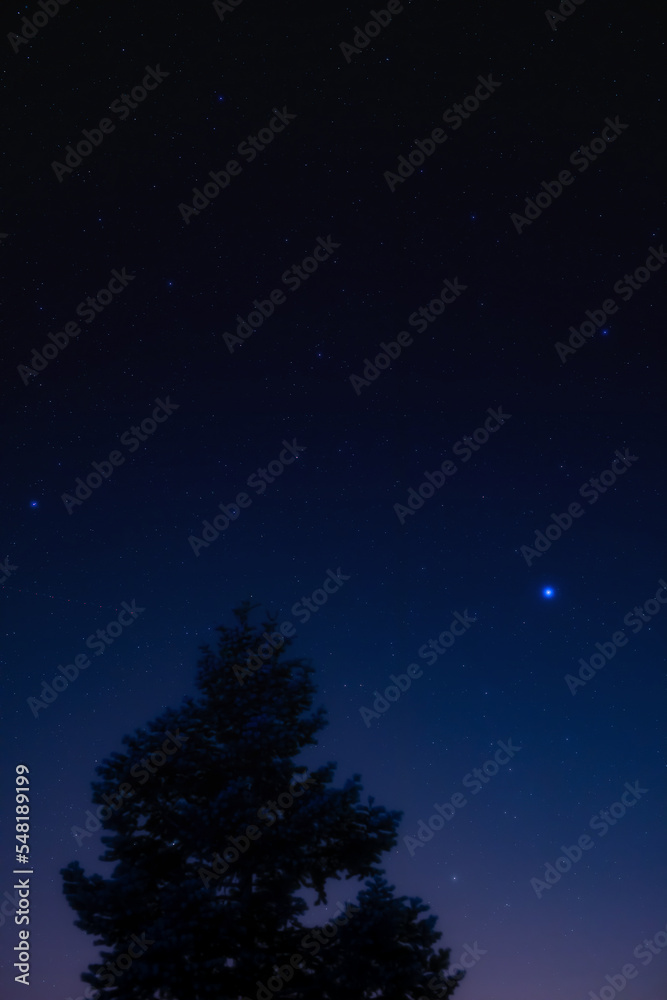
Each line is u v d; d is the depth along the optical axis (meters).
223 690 13.29
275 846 12.45
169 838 12.70
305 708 13.61
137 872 11.83
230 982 11.73
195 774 12.98
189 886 11.41
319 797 12.20
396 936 11.78
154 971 10.71
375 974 11.39
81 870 11.95
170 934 11.05
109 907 11.53
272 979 11.70
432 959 11.90
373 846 12.76
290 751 13.04
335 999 11.67
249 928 12.20
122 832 12.64
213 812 12.07
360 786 12.37
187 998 11.00
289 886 12.42
